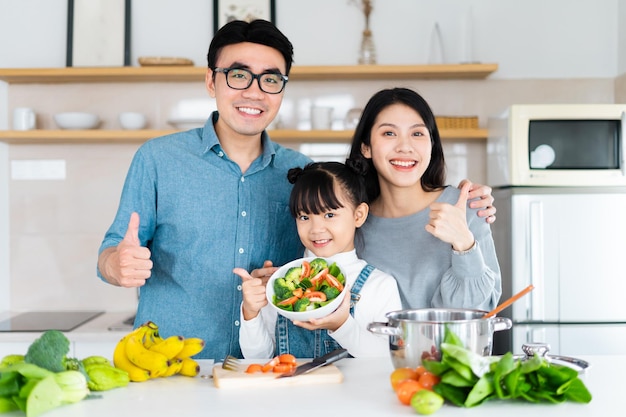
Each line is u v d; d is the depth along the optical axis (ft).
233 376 3.92
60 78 10.83
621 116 9.31
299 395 3.70
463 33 11.07
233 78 5.61
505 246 9.57
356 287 5.43
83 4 10.98
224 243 5.96
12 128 11.17
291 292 4.63
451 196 5.78
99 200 11.22
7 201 11.24
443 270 5.57
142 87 11.17
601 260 9.22
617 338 9.20
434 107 11.11
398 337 3.82
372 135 5.71
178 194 5.94
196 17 11.09
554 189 9.37
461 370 3.42
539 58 11.14
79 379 3.58
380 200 6.06
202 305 5.92
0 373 3.51
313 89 11.17
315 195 5.42
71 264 11.24
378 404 3.53
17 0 11.10
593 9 11.12
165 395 3.74
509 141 9.45
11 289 11.25
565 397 3.50
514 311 9.21
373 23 11.09
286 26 11.10
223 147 6.07
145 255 4.65
